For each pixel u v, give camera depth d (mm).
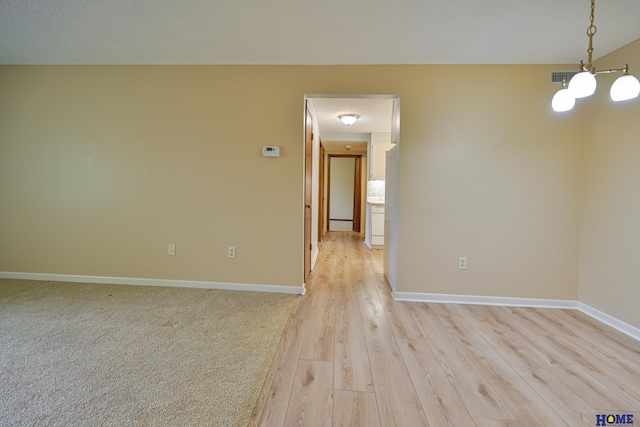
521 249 2801
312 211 4027
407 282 2906
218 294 2941
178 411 1417
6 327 2195
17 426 1303
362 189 7770
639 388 1636
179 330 2207
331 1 1901
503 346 2068
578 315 2609
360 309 2682
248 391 1570
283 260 3021
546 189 2748
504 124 2754
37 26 2258
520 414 1439
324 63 2822
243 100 2938
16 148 3131
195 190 3035
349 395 1557
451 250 2857
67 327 2213
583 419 1409
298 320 2434
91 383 1597
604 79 2492
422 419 1401
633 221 2250
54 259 3197
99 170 3084
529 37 2289
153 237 3100
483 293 2854
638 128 2211
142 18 2137
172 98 2984
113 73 3002
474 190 2809
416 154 2828
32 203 3170
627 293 2291
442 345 2074
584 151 2680
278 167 2963
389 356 1928
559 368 1816
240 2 1929
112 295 2852
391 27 2189
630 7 1887
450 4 1911
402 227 2877
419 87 2793
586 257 2662
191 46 2557
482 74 2748
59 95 3051
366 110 4195
